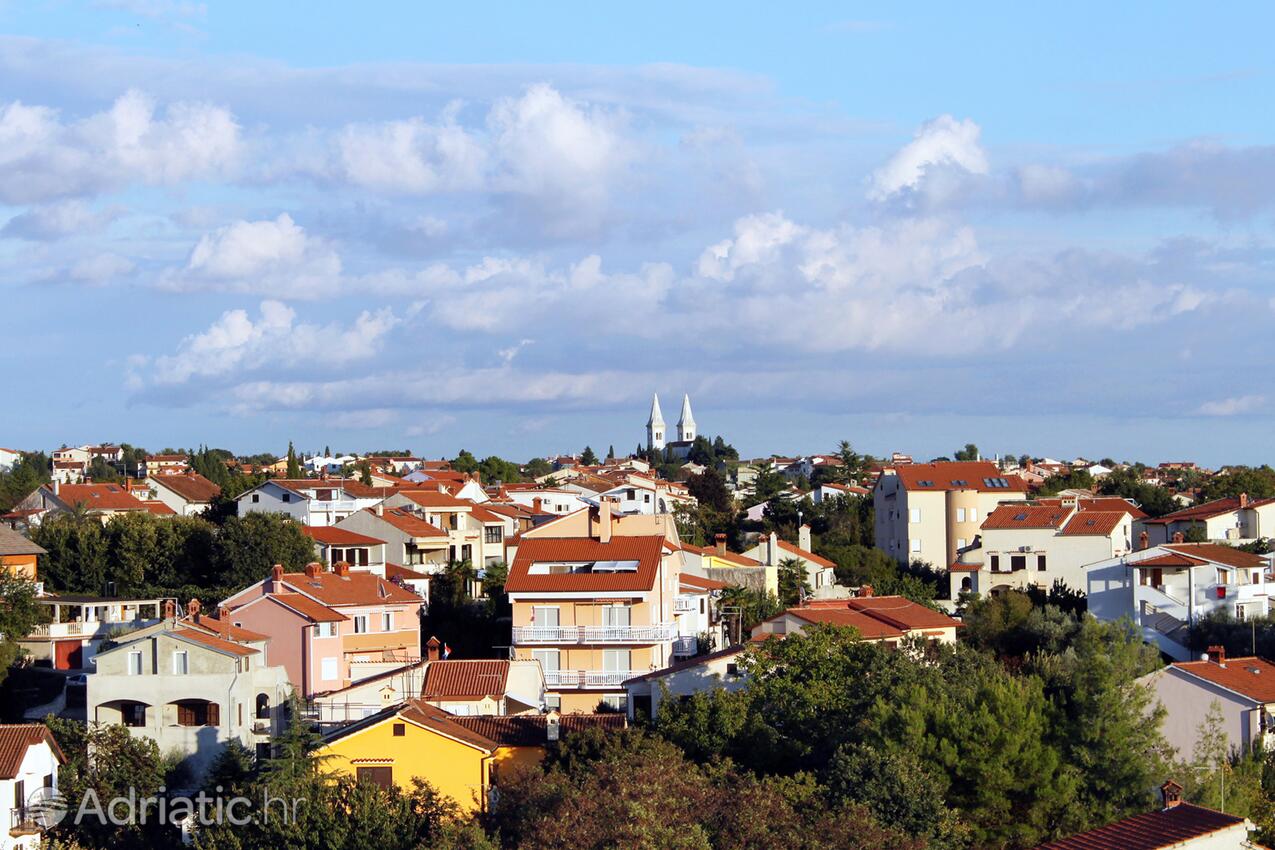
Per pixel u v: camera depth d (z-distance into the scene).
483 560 148.50
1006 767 64.31
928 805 60.88
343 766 67.62
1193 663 81.75
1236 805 64.94
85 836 72.31
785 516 193.88
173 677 81.62
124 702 82.56
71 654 103.81
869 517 185.25
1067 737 67.38
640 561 99.50
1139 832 50.53
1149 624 115.12
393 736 67.81
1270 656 104.19
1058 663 78.31
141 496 181.75
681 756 67.12
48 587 118.81
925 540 162.50
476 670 84.94
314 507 147.12
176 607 102.12
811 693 74.06
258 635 92.06
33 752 72.38
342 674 96.50
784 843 53.94
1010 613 112.38
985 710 65.88
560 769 65.19
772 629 97.69
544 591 97.62
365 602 100.38
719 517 196.38
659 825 52.41
